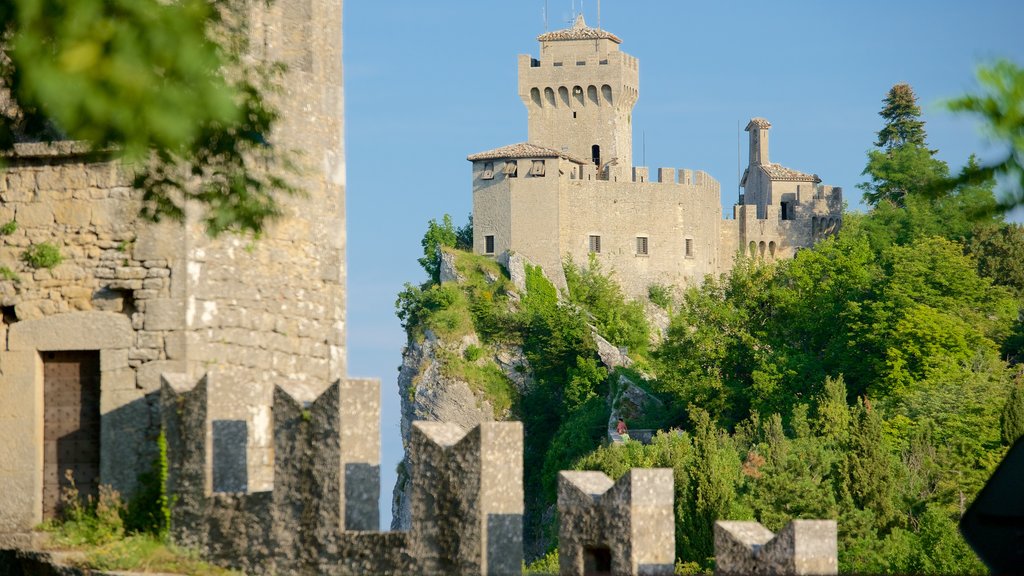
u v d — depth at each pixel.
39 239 57.53
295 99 60.59
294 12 61.12
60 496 57.22
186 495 52.72
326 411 48.66
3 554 55.00
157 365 56.22
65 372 57.59
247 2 58.91
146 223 56.69
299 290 60.47
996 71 41.34
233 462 53.41
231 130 53.41
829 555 39.75
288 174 60.00
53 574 53.50
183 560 51.75
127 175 56.88
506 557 44.69
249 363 58.25
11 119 53.03
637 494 42.00
